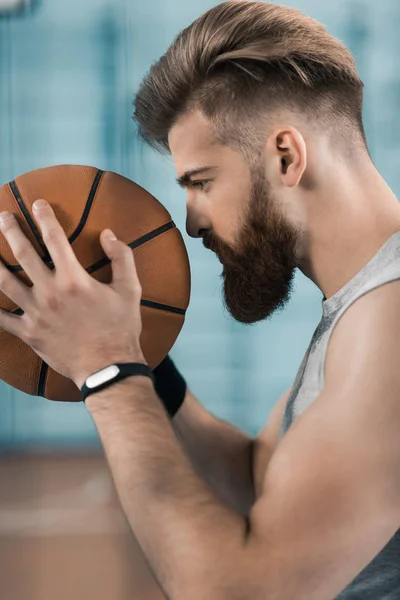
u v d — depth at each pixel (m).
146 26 4.60
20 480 3.90
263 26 0.91
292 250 0.90
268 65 0.88
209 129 0.91
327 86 0.90
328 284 0.90
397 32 4.53
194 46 0.91
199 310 4.66
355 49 4.55
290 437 0.74
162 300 0.96
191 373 4.70
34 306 0.85
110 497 3.52
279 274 0.92
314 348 0.88
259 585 0.70
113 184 0.95
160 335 0.97
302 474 0.71
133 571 2.54
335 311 0.87
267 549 0.70
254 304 0.95
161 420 0.81
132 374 0.83
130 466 0.78
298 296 4.62
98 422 0.82
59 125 4.66
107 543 2.86
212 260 4.62
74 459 4.33
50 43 4.60
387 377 0.73
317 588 0.70
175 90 0.92
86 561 2.65
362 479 0.70
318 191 0.88
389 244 0.84
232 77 0.89
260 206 0.90
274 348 4.68
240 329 4.66
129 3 4.58
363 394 0.72
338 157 0.90
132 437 0.79
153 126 0.96
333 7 4.52
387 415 0.71
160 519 0.74
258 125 0.88
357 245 0.87
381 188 0.90
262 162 0.89
